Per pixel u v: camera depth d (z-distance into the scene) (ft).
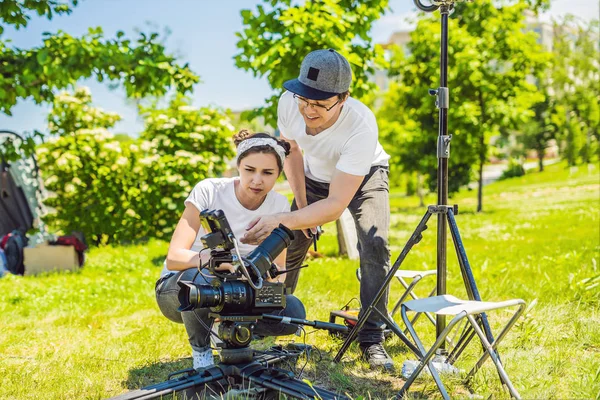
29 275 29.37
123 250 38.27
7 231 32.53
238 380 9.27
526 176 115.96
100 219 40.60
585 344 12.59
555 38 111.55
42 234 33.68
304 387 8.72
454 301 8.97
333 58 10.18
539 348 12.20
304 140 11.76
